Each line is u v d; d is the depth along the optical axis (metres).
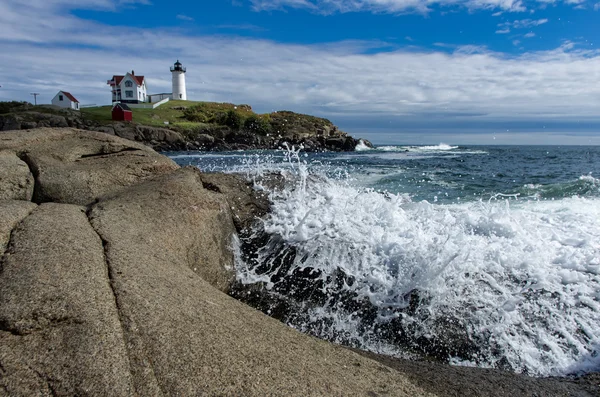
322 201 5.22
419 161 24.58
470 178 14.43
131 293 2.53
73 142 5.54
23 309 2.23
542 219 5.71
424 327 3.53
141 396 1.90
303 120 53.62
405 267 4.00
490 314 3.59
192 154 32.19
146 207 4.06
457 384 2.85
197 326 2.39
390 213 4.98
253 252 4.55
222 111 53.78
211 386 1.99
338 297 3.90
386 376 2.48
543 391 2.85
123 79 57.81
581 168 19.31
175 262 3.30
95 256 2.87
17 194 4.43
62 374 1.94
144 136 38.12
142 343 2.17
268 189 5.43
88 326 2.19
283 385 2.08
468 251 4.20
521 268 4.11
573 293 3.81
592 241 4.77
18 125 36.56
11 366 1.95
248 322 2.66
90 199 4.58
